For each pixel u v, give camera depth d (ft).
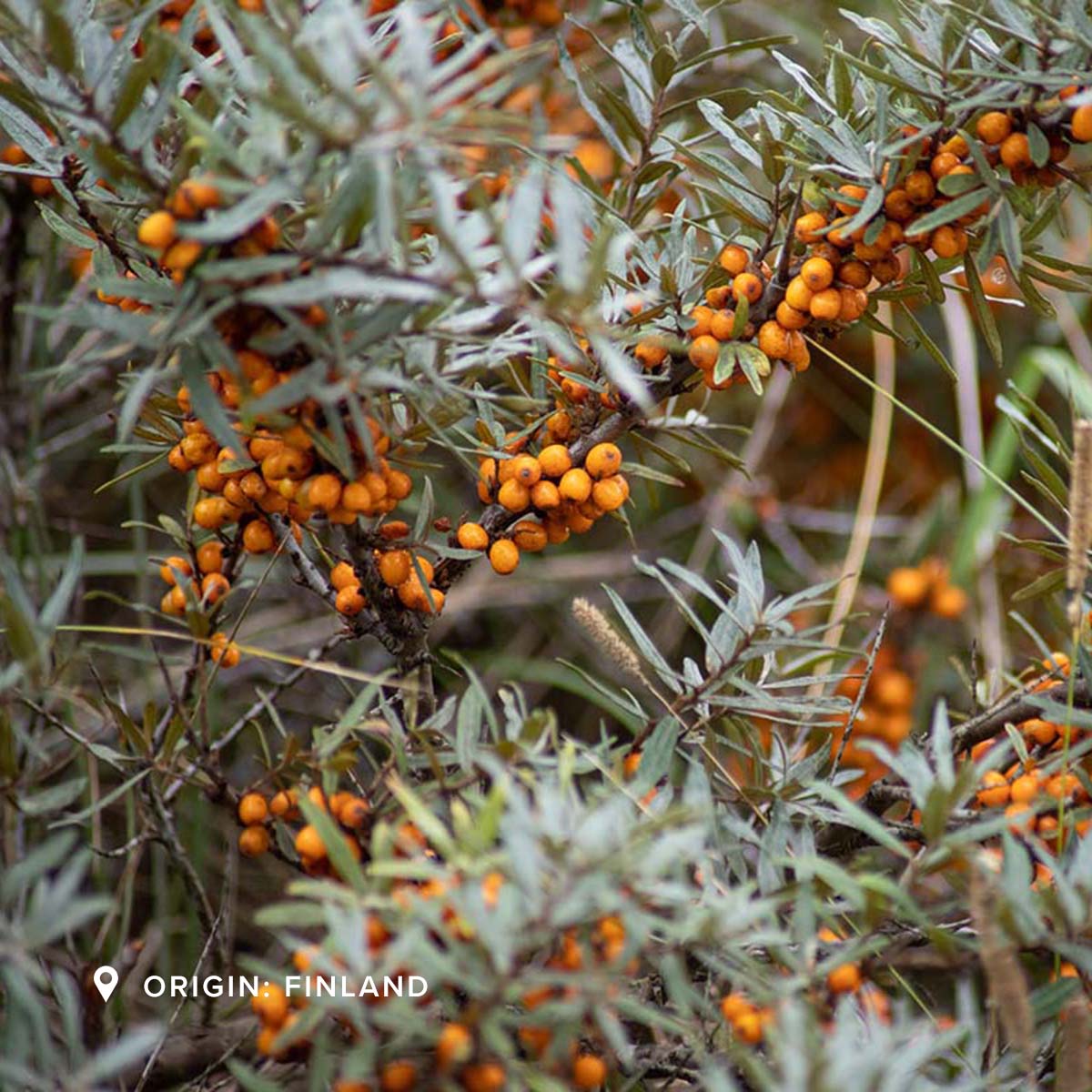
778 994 4.18
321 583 4.49
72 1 4.30
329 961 4.10
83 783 4.36
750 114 4.62
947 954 4.24
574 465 4.45
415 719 4.36
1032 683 4.56
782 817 4.40
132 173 4.18
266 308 4.18
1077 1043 4.17
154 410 4.42
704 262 4.56
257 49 4.10
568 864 4.09
